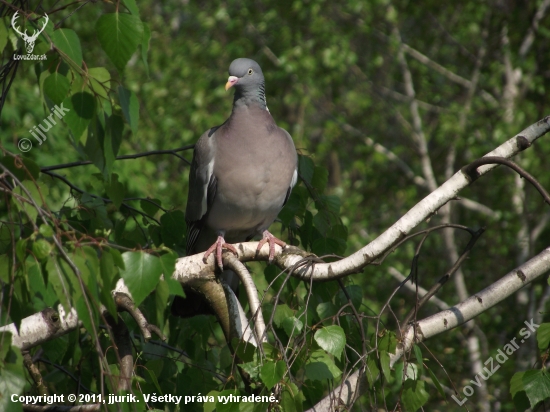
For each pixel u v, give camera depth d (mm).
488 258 22531
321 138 28266
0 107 5539
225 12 23641
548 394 4500
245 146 7883
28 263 4051
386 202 24594
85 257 3875
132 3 4449
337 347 4727
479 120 22688
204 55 24344
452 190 5746
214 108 24297
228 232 8656
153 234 7445
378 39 24766
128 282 4113
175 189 21859
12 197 3947
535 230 21062
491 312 20703
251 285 5715
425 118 25922
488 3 23625
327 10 24281
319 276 5852
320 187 7605
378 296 22422
